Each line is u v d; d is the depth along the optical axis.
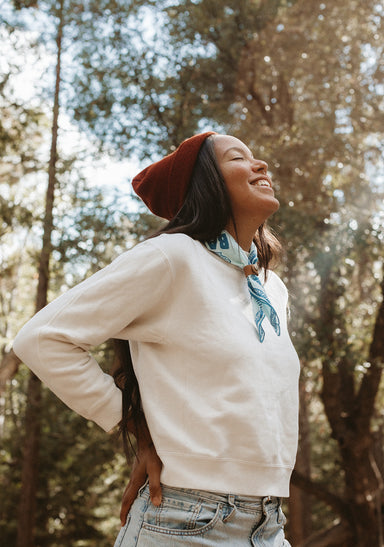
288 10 7.49
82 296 1.41
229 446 1.31
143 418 1.45
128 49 7.39
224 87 7.84
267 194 1.59
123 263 1.43
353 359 7.08
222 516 1.29
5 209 8.01
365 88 7.48
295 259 6.79
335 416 8.30
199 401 1.35
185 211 1.63
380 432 10.44
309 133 6.96
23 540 10.28
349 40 7.59
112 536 13.10
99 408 1.42
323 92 7.36
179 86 7.50
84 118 7.36
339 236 7.02
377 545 8.46
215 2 7.42
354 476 8.42
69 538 12.43
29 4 7.88
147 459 1.39
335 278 7.11
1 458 12.02
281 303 1.81
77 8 7.61
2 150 8.80
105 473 11.33
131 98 7.24
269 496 1.36
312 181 7.14
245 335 1.40
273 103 8.06
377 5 7.40
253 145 7.44
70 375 1.38
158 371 1.41
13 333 12.38
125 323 1.41
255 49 7.66
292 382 1.48
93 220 7.05
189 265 1.43
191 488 1.30
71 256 7.07
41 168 9.12
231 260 1.52
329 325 7.08
